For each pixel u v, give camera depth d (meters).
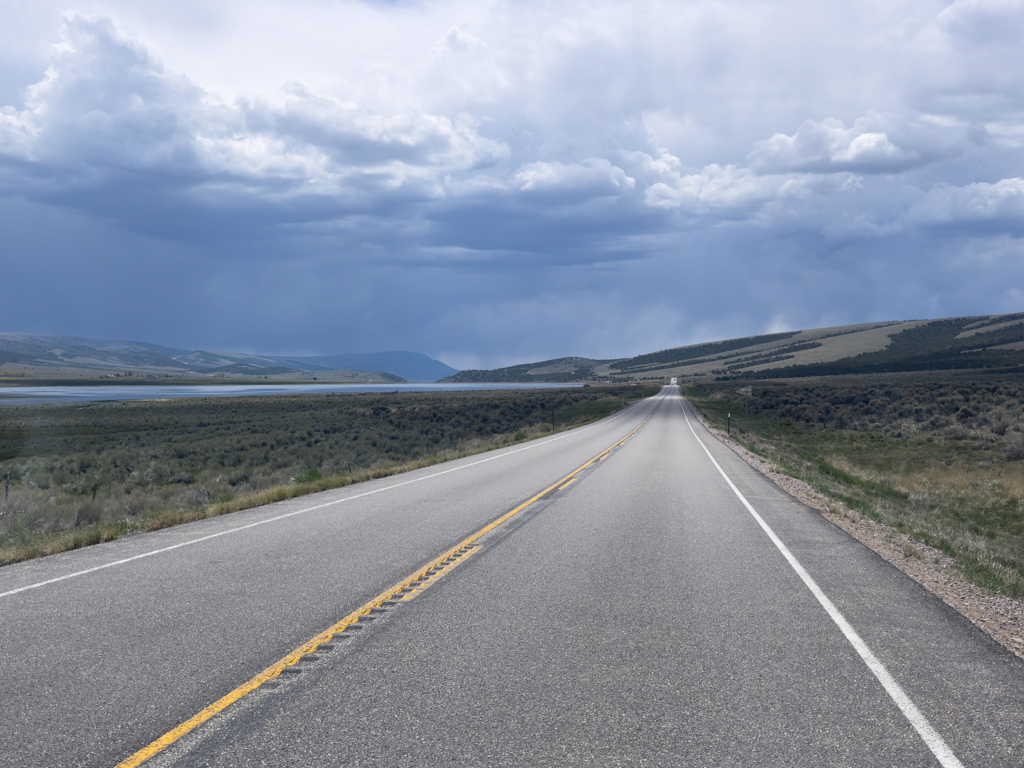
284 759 3.32
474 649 4.89
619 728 3.67
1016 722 3.80
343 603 6.07
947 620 5.69
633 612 5.84
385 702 3.98
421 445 36.78
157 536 9.58
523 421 54.41
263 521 10.70
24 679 4.34
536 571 7.32
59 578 7.05
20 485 22.30
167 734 3.59
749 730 3.67
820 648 4.97
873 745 3.52
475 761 3.31
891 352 193.25
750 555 8.20
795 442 35.75
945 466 24.95
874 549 8.74
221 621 5.54
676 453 23.69
